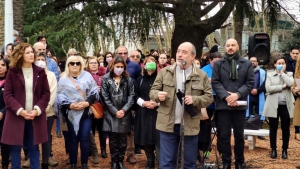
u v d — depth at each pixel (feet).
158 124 17.07
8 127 17.66
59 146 28.04
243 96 19.84
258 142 30.81
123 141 21.54
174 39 48.29
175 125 16.90
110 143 21.54
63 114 21.22
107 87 21.29
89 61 24.71
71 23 41.04
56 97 20.95
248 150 27.71
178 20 47.70
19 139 17.58
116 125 21.12
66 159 24.31
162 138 17.13
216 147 24.38
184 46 16.84
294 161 24.20
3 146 19.61
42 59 20.70
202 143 21.68
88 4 44.45
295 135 31.78
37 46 21.02
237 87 20.10
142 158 25.20
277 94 24.23
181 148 16.10
